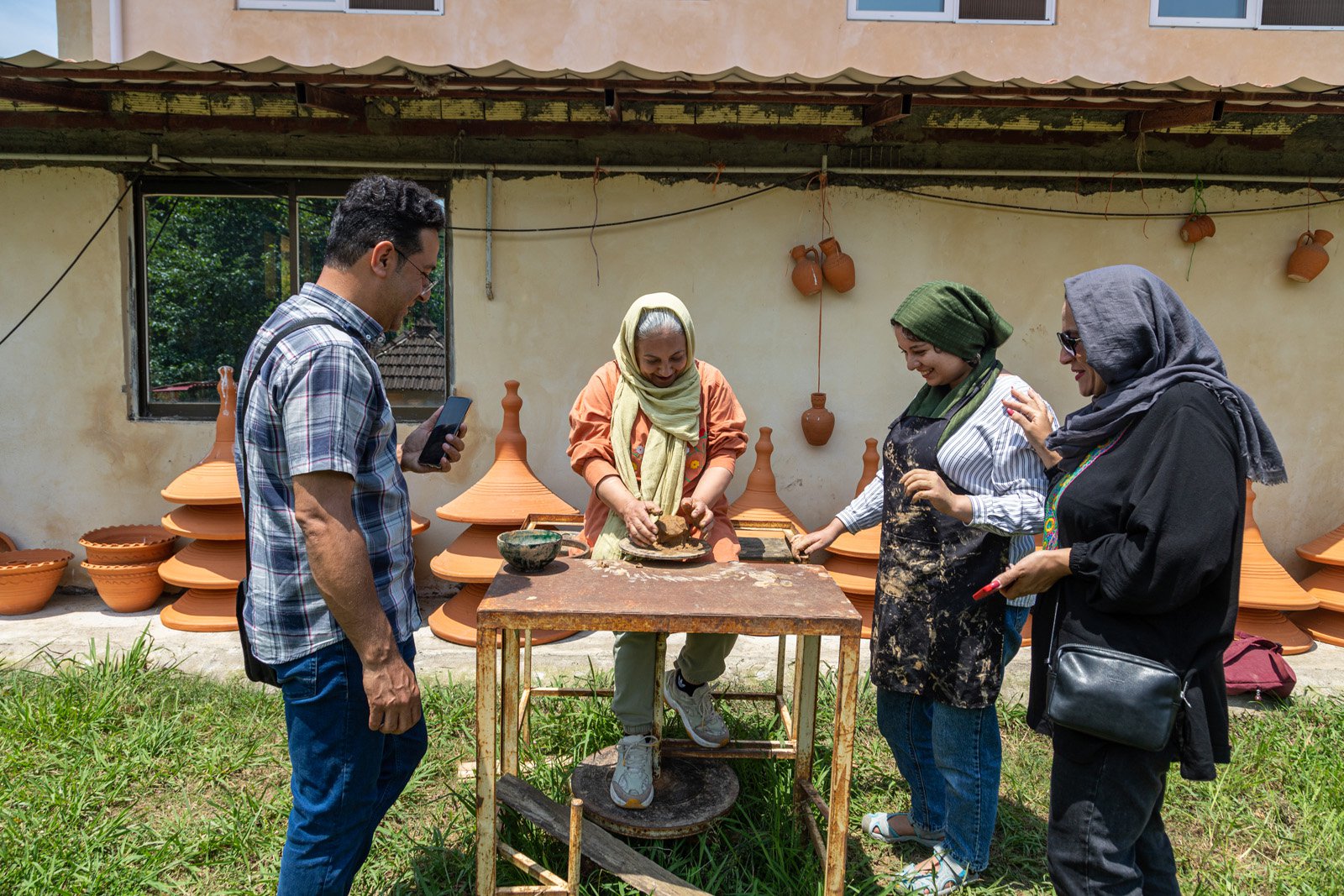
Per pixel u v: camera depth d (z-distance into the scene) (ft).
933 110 14.15
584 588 7.07
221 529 13.52
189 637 13.23
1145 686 5.26
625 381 8.34
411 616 6.38
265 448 5.70
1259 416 5.56
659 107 14.16
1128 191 14.70
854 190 14.78
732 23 16.24
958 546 7.31
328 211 15.10
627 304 15.01
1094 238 14.84
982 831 7.71
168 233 15.01
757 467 14.60
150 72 11.57
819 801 8.06
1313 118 13.67
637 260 14.94
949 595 7.34
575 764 9.36
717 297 15.03
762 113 14.23
